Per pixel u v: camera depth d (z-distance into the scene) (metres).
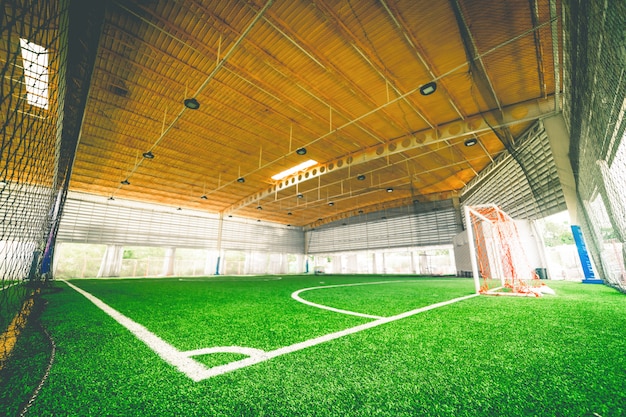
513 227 6.25
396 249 18.20
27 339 1.82
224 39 5.68
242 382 1.17
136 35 5.52
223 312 3.00
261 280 10.61
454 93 7.35
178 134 9.25
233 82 6.93
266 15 5.19
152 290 5.77
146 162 11.41
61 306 3.38
